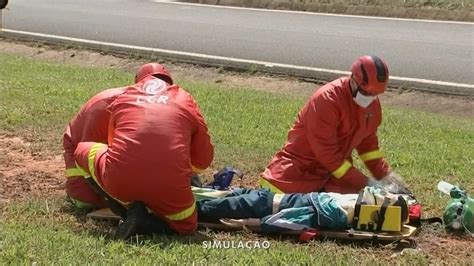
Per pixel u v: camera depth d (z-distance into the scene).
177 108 11.22
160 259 10.03
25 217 12.08
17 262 9.88
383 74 11.67
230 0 44.25
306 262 10.11
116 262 9.88
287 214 11.34
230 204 11.68
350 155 12.60
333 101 11.96
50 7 44.38
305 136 12.48
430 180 14.57
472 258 10.68
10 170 15.02
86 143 11.77
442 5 37.97
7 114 19.48
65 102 21.14
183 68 29.08
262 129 18.59
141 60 30.33
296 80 26.78
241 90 24.53
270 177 12.68
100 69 28.03
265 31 35.12
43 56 32.38
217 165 15.45
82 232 11.32
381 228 11.21
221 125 18.91
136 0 47.53
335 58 29.14
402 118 20.80
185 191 11.05
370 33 33.91
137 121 10.97
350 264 10.12
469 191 13.91
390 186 12.33
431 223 11.98
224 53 30.44
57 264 9.80
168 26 37.09
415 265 10.28
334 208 11.25
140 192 10.88
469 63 27.73
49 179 14.47
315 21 37.62
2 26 37.62
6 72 26.27
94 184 11.62
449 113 22.97
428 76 26.08
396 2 39.09
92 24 38.12
